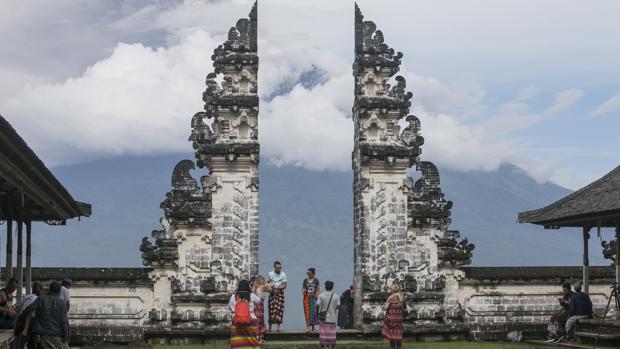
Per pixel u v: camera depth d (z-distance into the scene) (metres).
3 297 26.89
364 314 36.72
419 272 37.56
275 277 36.25
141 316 36.06
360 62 37.91
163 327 35.94
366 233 37.28
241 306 25.25
